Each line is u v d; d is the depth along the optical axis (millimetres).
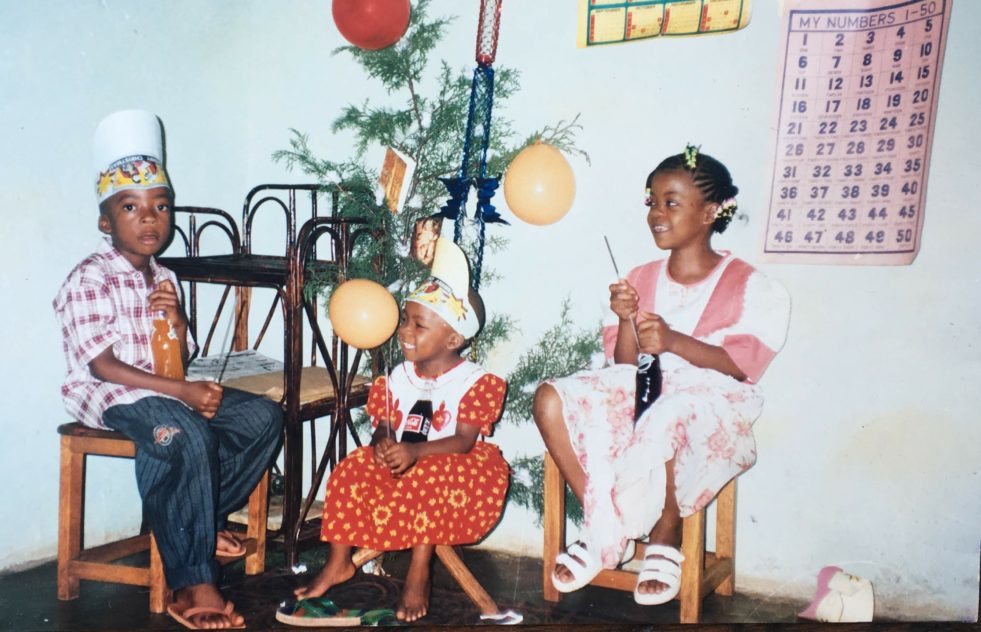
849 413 2062
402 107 2465
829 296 2055
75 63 2146
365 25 2182
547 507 2121
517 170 2117
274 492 2600
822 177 2039
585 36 2191
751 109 2078
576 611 2084
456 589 2203
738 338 2105
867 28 1979
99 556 2082
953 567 2014
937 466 2008
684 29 2104
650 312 2188
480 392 2053
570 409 2086
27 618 1962
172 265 2256
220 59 2541
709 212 2121
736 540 2178
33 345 2107
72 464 2023
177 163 2443
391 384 2125
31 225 2078
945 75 1940
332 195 2520
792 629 2008
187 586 1936
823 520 2100
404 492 1944
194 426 1924
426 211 2355
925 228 1979
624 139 2209
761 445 2137
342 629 1962
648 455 1986
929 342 1993
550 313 2334
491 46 2283
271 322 2664
